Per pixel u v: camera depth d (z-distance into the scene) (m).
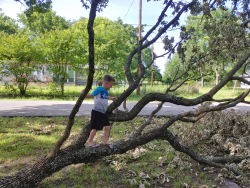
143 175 3.73
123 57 17.89
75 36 16.83
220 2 4.02
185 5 3.94
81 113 9.23
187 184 3.54
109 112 3.54
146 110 10.45
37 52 16.30
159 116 8.95
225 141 5.43
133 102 14.01
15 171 3.81
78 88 22.03
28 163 4.15
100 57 17.36
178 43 3.98
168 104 13.33
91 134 3.42
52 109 10.13
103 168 4.07
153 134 3.82
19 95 16.17
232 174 3.93
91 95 3.40
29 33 17.58
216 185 3.57
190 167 4.29
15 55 15.99
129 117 3.57
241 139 5.16
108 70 16.75
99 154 3.38
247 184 3.70
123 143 3.63
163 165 4.34
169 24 4.04
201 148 5.42
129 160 4.48
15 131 6.20
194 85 20.06
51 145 5.14
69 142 5.41
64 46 16.55
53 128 6.68
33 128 6.58
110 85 3.49
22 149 4.77
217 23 3.71
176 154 4.78
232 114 5.70
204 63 3.95
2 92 16.80
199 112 3.75
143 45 4.19
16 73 16.23
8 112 9.03
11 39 16.17
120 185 3.52
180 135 5.63
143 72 3.72
